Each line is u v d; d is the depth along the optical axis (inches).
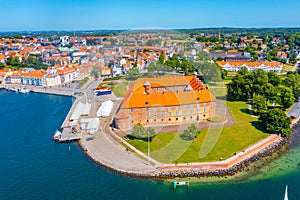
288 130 3905.0
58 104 6314.0
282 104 5231.3
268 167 3201.3
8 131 4650.6
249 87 5497.1
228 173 3034.0
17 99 7007.9
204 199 2637.8
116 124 3890.3
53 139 4190.5
